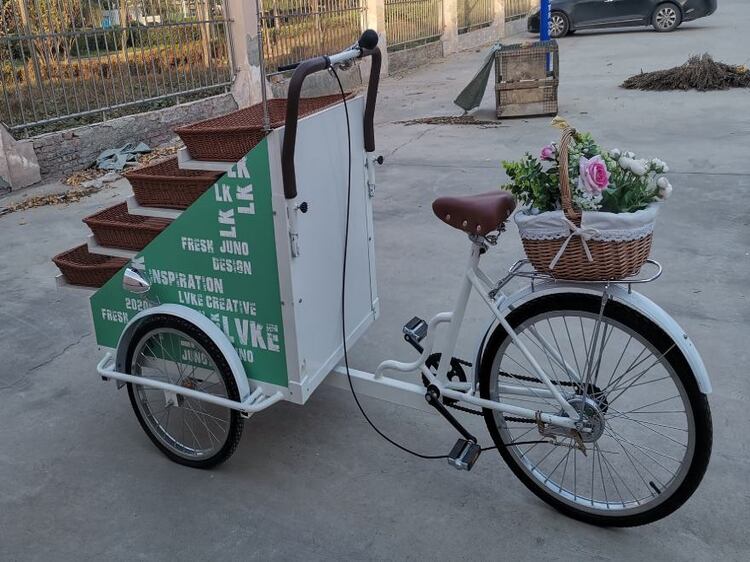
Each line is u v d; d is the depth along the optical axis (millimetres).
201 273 2525
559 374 3111
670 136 7207
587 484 2619
